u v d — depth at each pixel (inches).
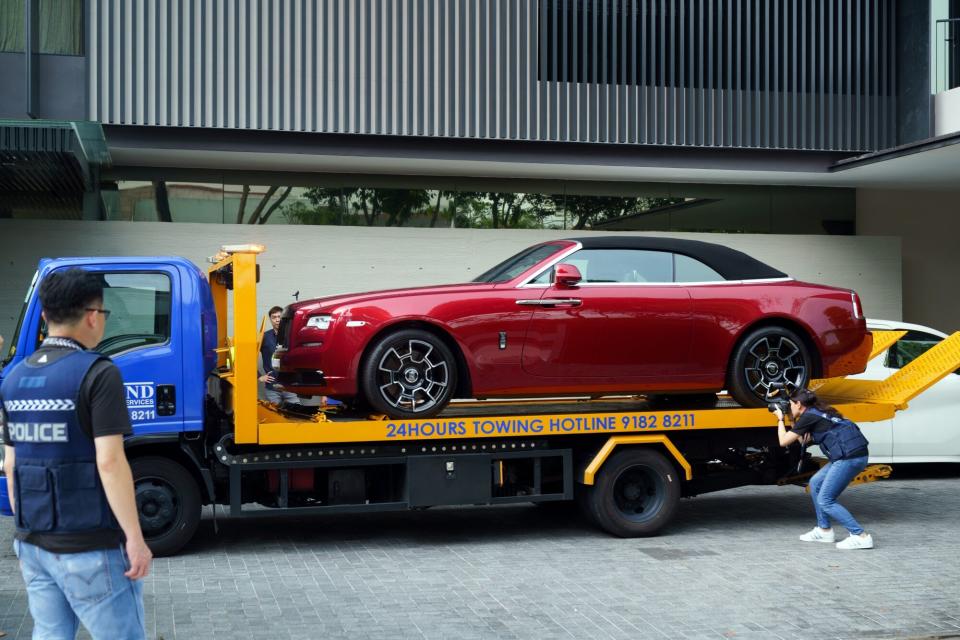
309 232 611.2
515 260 345.1
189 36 538.0
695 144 602.2
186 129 547.8
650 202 675.4
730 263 343.6
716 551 318.3
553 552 318.0
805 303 343.0
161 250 591.2
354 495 323.3
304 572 288.8
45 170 503.8
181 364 301.9
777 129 613.6
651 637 224.5
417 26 563.8
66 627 146.6
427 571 290.2
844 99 624.1
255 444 311.4
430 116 566.3
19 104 524.4
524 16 576.4
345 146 567.8
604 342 324.2
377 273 619.5
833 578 281.3
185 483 305.4
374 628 231.0
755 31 611.5
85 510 141.0
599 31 593.9
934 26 605.0
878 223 720.3
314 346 306.5
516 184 654.5
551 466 340.8
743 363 338.3
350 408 333.7
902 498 422.6
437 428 316.2
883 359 454.3
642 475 344.5
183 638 223.3
